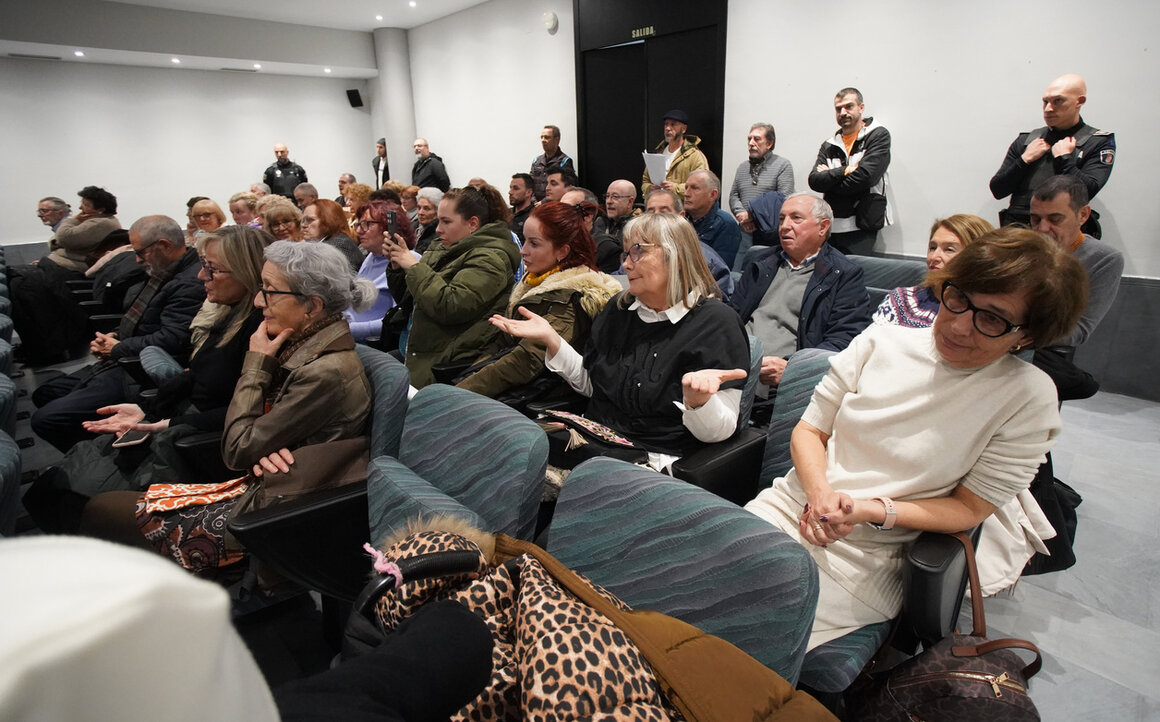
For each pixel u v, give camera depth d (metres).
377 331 3.17
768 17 4.84
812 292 2.40
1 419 1.70
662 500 1.03
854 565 1.22
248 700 0.26
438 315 2.52
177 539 1.51
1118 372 3.43
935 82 4.02
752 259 2.82
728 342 1.62
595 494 1.11
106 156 8.86
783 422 1.57
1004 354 1.14
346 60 9.18
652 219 1.67
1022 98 3.67
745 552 0.93
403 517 1.27
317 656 1.66
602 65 6.33
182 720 0.21
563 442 1.67
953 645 1.05
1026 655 1.60
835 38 4.46
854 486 1.25
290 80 10.06
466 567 0.87
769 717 0.74
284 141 10.21
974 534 1.27
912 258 4.28
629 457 1.59
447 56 8.49
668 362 1.67
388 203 3.18
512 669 0.78
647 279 1.67
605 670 0.71
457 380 2.36
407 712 0.52
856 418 1.26
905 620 1.18
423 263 2.53
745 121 5.20
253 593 1.78
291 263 1.59
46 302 4.27
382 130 10.66
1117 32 3.27
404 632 0.59
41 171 8.45
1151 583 1.86
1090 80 3.40
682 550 0.99
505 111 7.85
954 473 1.16
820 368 1.54
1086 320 2.33
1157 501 2.30
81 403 2.47
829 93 4.59
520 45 7.36
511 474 1.23
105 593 0.19
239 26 8.25
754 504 1.43
